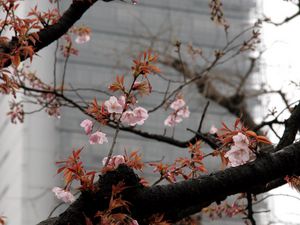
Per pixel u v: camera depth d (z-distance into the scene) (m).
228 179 1.41
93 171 1.40
